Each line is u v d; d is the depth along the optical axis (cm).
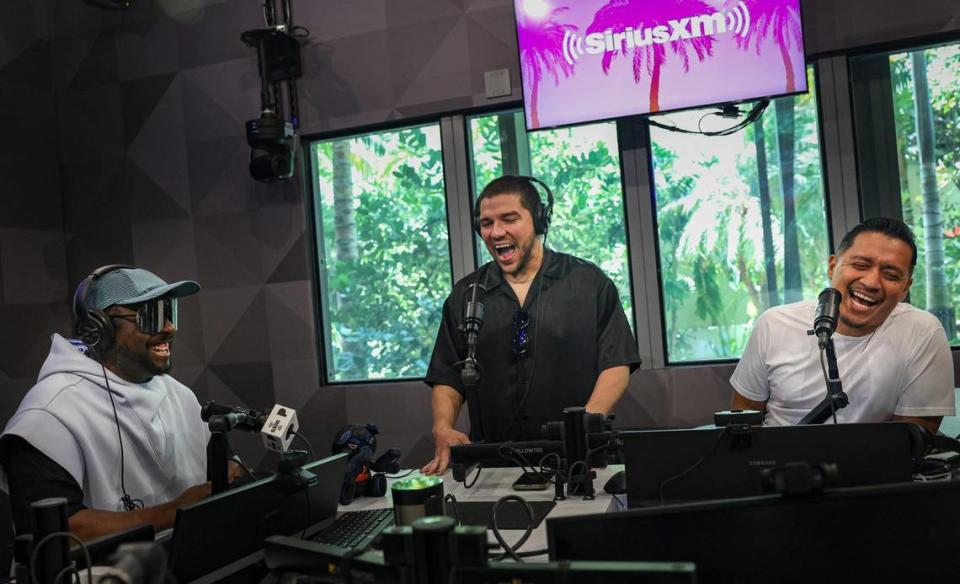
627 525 101
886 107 325
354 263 393
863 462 149
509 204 249
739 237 340
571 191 361
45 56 430
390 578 102
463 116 367
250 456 398
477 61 363
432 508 147
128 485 204
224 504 135
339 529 169
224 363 404
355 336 394
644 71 325
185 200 411
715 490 157
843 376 219
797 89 309
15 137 410
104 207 425
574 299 255
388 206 388
